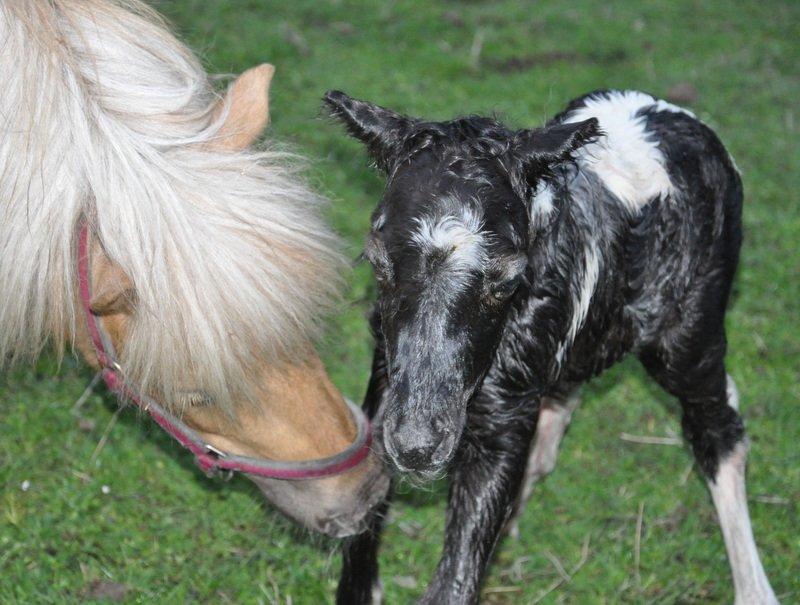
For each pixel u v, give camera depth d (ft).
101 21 12.96
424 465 11.21
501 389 13.34
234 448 13.28
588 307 14.53
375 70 32.99
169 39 13.71
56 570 16.24
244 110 13.04
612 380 21.36
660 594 16.89
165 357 11.79
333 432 12.89
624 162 15.21
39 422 19.21
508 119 15.79
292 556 17.01
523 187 12.39
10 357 14.67
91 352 13.44
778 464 19.35
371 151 13.17
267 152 12.87
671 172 15.55
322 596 16.33
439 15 38.73
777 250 25.49
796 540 17.69
